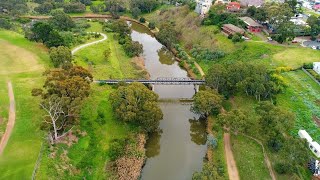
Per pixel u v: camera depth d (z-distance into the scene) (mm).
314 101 113875
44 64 134875
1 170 78938
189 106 126750
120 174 87625
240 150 96500
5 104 103250
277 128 90375
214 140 99688
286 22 163375
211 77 121562
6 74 123062
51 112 91500
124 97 106062
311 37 164500
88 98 114562
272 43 156750
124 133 103062
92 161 90625
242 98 119688
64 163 86250
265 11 177250
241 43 157000
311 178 82062
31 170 80000
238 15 188875
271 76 121688
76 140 95062
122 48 170750
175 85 141125
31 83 117812
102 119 106125
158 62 164625
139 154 94750
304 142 86812
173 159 99750
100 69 141000
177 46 174250
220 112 114875
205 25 183625
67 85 95000
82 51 158000
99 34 186250
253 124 104500
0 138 88938
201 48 167500
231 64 125500
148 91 108188
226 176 87125
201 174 81875
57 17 197125
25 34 166250
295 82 124688
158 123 109500
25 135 91188
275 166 86688
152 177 92250
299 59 140625
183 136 110438
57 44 150125
